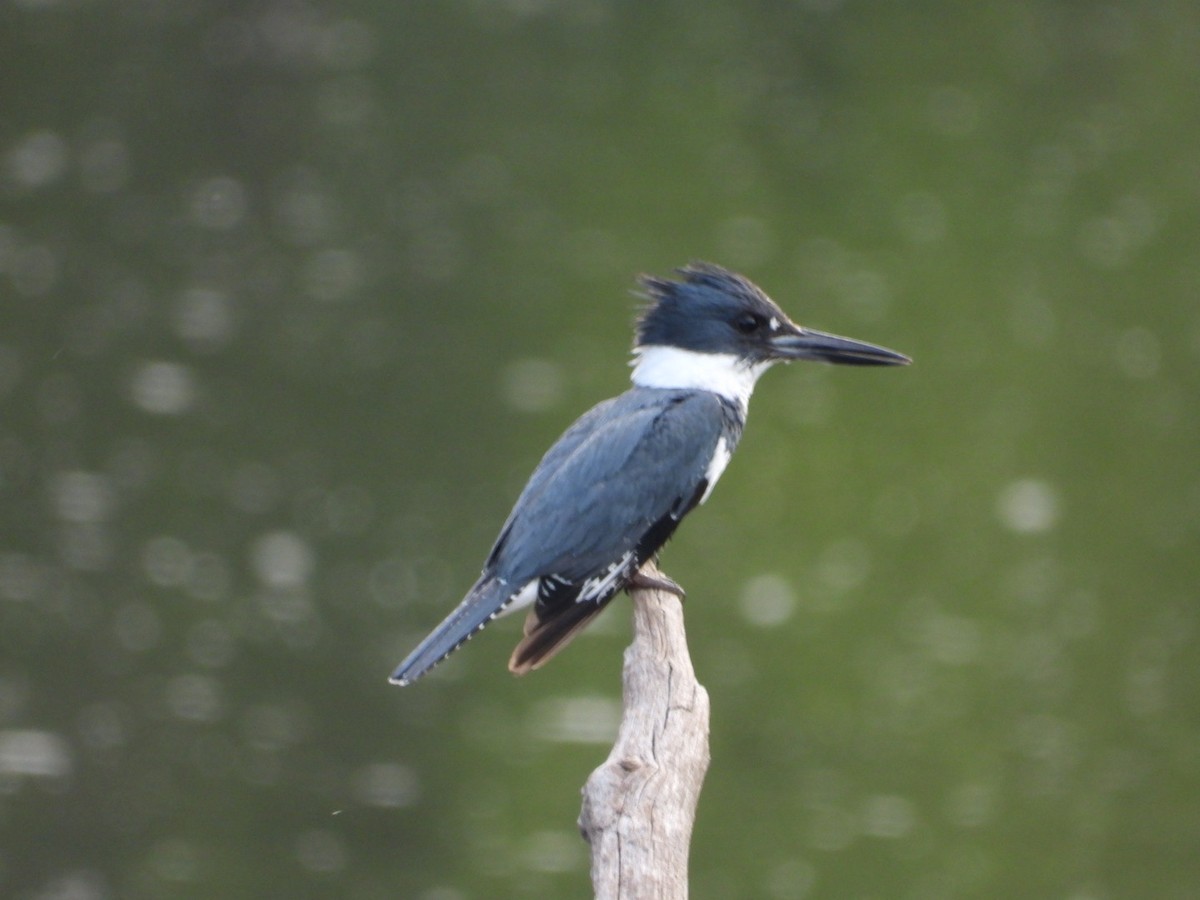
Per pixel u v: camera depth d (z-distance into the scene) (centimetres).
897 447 1784
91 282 2053
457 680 1379
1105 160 2486
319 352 1908
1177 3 2931
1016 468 1750
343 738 1312
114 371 1844
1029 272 2181
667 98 2661
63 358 1870
